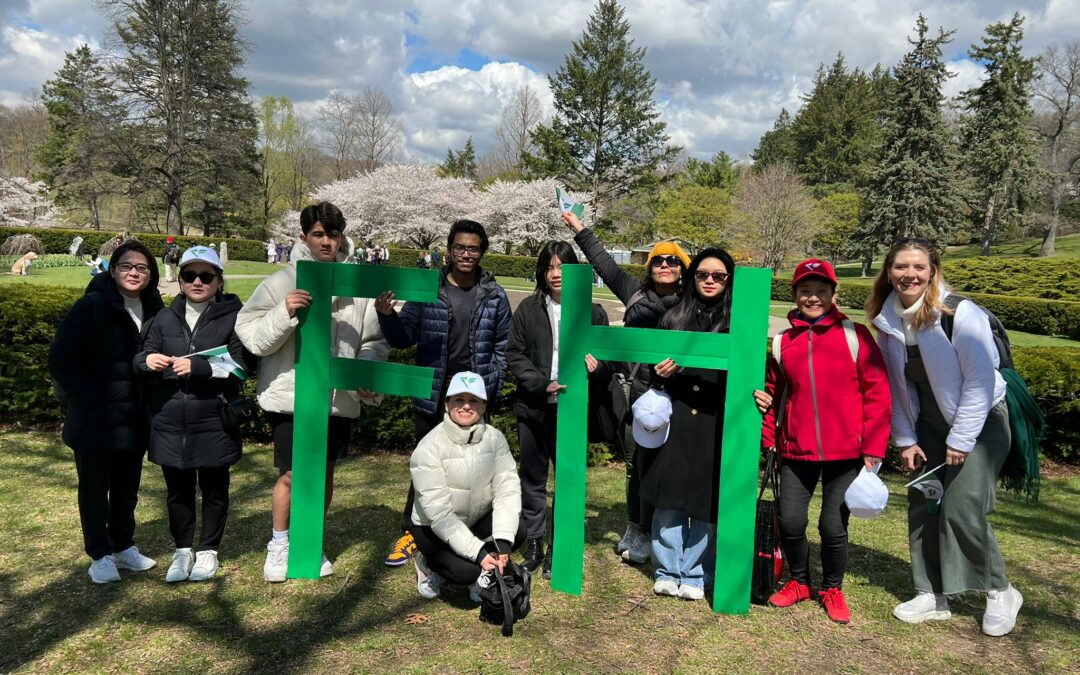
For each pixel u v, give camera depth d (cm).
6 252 2677
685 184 4691
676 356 292
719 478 298
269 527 382
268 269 3091
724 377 301
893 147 4088
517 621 285
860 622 293
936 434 296
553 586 316
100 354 297
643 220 5003
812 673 252
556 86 4522
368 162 5181
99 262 1753
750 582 294
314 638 266
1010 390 289
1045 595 321
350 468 507
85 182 3712
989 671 255
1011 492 485
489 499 296
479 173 6425
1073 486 502
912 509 303
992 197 4600
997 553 285
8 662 244
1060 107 4566
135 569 321
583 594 314
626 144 4531
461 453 285
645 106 4481
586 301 300
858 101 6147
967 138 4772
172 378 301
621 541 365
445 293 334
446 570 286
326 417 312
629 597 312
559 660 254
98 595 296
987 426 284
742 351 286
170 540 360
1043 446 562
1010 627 283
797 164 6159
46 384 562
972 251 4947
